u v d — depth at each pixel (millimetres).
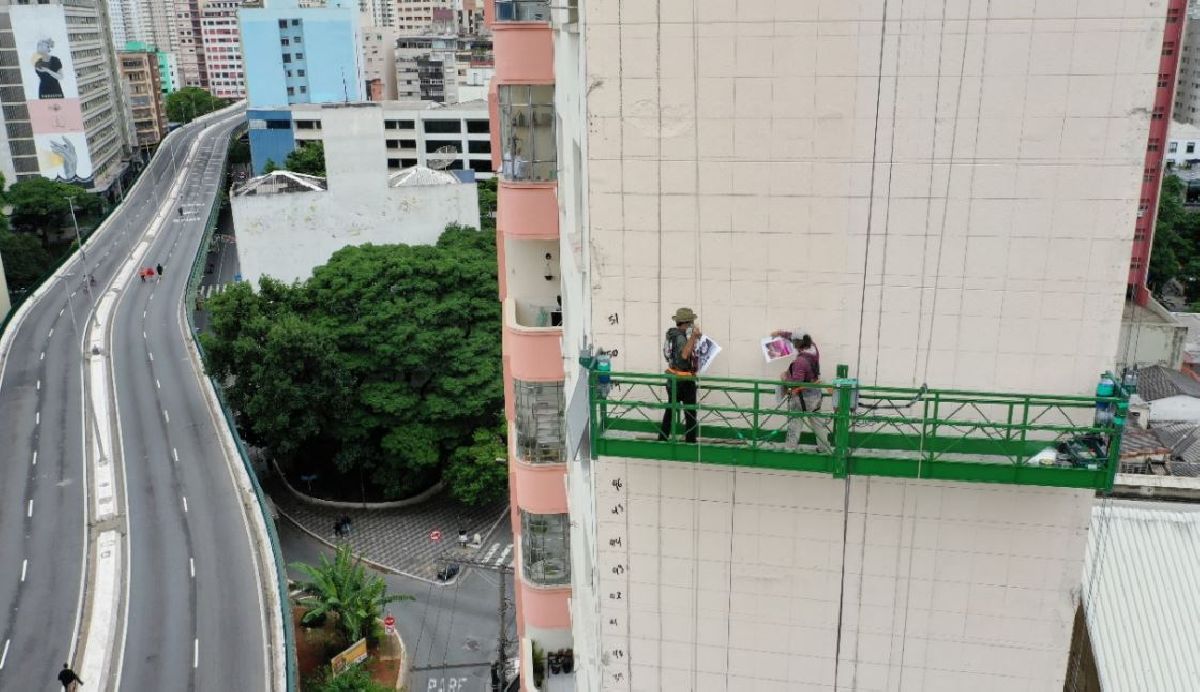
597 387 12336
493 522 63156
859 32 11172
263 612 49000
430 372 62594
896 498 12875
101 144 155375
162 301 102688
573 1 16406
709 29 11500
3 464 65375
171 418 72500
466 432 63500
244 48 162125
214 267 121688
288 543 60781
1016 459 11648
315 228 82750
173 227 133750
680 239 12438
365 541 60844
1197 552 23641
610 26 11727
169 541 55500
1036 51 10867
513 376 24234
